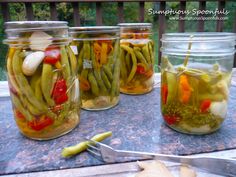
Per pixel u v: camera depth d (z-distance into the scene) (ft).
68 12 5.08
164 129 1.61
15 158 1.31
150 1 3.94
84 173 1.18
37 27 1.32
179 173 1.17
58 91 1.43
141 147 1.39
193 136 1.51
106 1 3.75
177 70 1.46
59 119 1.47
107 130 1.61
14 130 1.65
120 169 1.20
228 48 1.43
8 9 3.54
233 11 4.44
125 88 2.35
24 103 1.40
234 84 2.57
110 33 1.83
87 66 1.83
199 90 1.40
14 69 1.36
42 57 1.34
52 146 1.42
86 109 1.98
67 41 1.47
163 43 1.59
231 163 1.14
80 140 1.48
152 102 2.15
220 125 1.56
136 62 2.23
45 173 1.19
